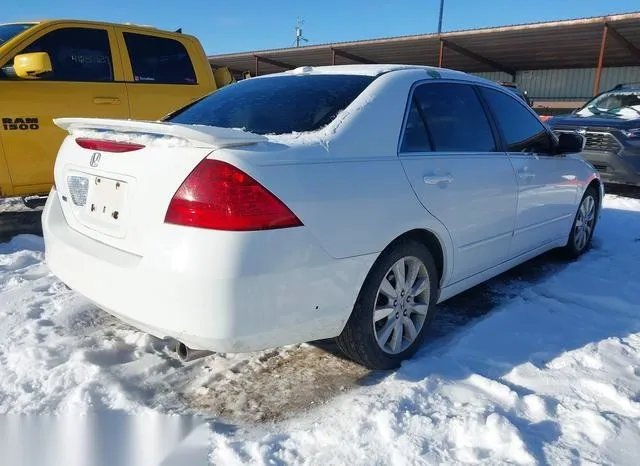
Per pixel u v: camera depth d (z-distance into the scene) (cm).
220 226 207
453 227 304
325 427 225
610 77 2339
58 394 248
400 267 276
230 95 332
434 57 2406
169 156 221
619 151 793
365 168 254
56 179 295
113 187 242
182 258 208
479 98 356
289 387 263
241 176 210
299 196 223
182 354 230
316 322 236
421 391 252
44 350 284
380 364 273
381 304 274
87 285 246
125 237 233
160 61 591
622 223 636
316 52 2373
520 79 2609
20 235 506
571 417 236
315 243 228
